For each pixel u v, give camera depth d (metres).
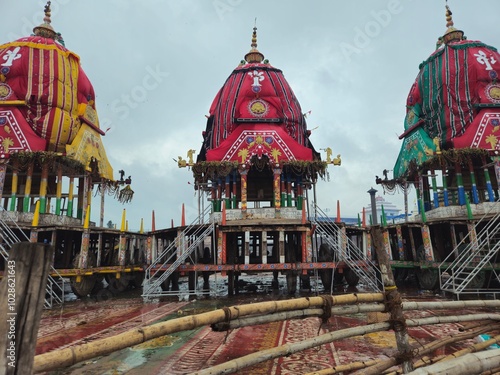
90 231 22.48
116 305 18.69
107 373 7.80
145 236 30.67
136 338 3.54
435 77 29.30
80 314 15.96
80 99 28.78
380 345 9.47
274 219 25.59
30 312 2.46
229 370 4.35
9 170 28.91
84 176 28.67
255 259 25.80
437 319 6.28
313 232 22.12
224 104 29.56
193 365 8.25
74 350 3.15
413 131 30.98
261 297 20.61
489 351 4.06
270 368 7.72
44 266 2.57
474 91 27.58
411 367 5.24
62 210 31.27
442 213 26.58
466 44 29.09
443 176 27.22
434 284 22.00
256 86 29.12
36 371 2.85
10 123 24.78
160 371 7.86
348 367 6.07
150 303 19.33
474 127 26.45
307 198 28.00
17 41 27.05
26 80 25.94
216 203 28.41
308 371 7.50
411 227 24.55
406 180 32.34
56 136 26.02
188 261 24.98
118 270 23.80
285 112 29.34
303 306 4.91
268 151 26.64
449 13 32.03
